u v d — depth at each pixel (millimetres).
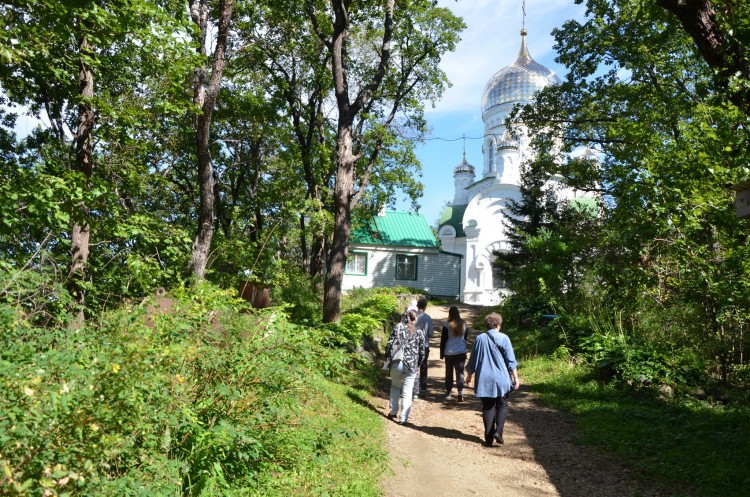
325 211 21688
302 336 6371
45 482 3064
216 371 5383
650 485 6508
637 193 11195
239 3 18875
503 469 7262
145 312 4699
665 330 11844
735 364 10664
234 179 24297
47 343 4297
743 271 10086
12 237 9477
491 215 44281
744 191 6945
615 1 19516
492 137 49406
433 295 41688
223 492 4668
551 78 47500
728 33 7594
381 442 7645
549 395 11141
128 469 4137
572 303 17266
